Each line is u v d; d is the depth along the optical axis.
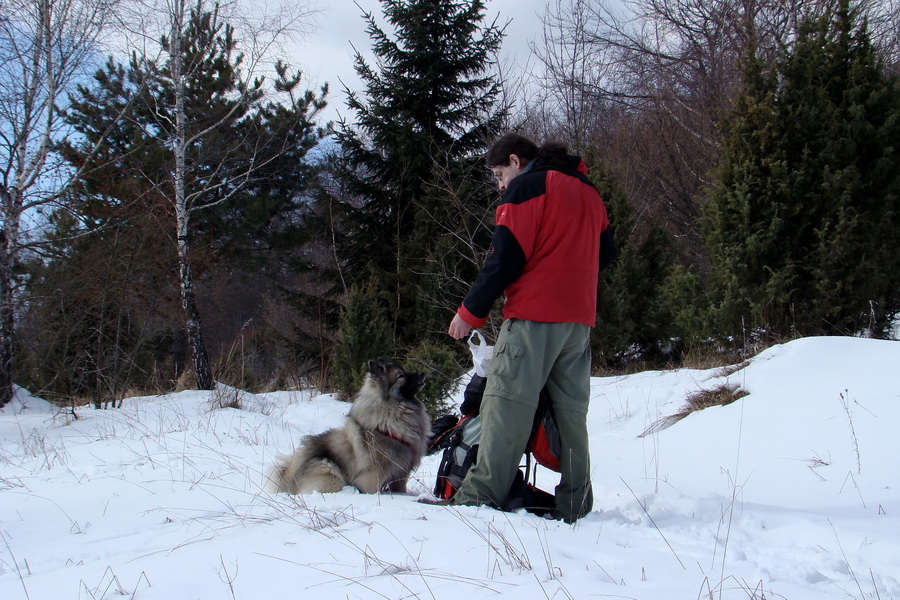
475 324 3.43
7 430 9.45
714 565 2.59
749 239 8.58
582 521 3.42
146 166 15.86
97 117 16.14
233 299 26.91
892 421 5.07
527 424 3.41
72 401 11.16
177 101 13.28
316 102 19.17
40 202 11.68
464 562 2.53
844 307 8.38
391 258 16.39
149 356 15.66
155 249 13.02
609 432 7.39
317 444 4.80
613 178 11.23
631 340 11.01
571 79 20.25
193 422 9.21
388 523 3.09
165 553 2.99
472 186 15.01
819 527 3.10
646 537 3.09
